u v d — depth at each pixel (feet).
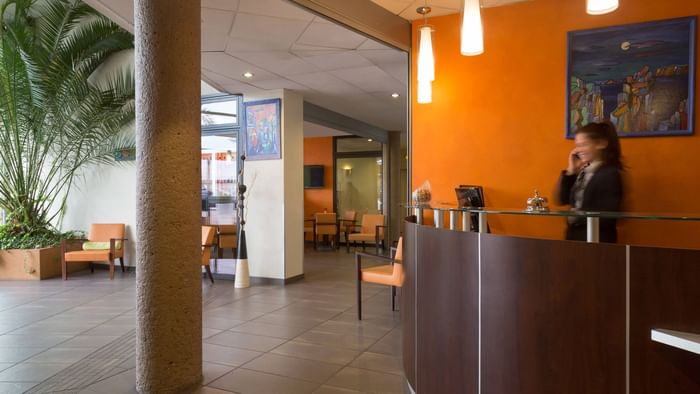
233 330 14.24
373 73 19.29
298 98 23.32
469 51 9.83
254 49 16.06
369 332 14.02
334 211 41.81
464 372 7.50
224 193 23.86
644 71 11.70
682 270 5.33
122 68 26.73
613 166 10.02
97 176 27.27
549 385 6.33
